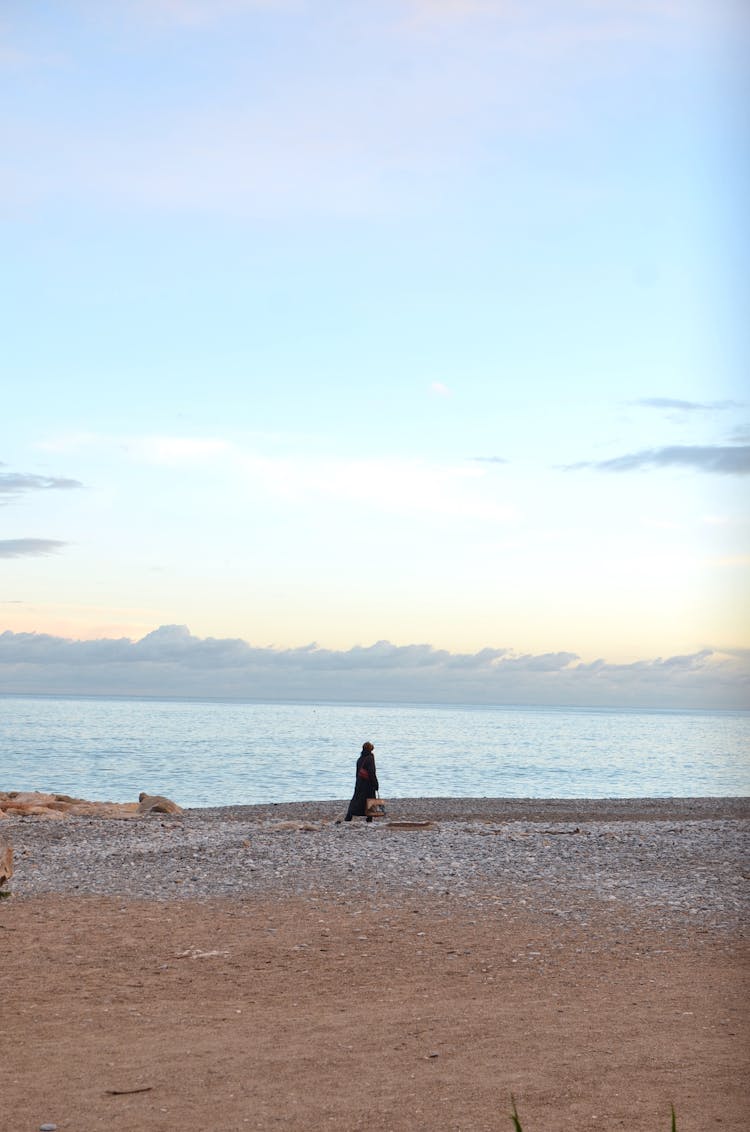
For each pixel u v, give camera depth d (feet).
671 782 196.65
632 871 59.21
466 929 43.57
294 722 625.41
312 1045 27.17
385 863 61.93
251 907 49.19
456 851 66.85
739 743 409.08
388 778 194.70
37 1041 28.04
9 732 378.12
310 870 59.72
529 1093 23.15
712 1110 21.86
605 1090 23.25
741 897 50.96
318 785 176.35
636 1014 29.81
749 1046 26.40
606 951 39.19
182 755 258.57
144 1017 30.55
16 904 50.52
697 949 39.52
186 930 43.91
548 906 48.75
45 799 111.04
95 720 566.36
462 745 344.49
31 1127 21.52
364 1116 21.95
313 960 38.11
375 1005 31.55
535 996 32.35
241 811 111.24
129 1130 21.34
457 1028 28.53
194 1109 22.49
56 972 36.63
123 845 71.05
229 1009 31.37
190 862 63.10
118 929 44.21
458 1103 22.61
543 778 202.08
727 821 92.63
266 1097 23.18
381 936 42.29
